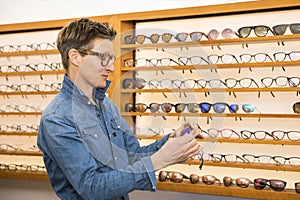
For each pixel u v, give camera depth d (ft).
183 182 7.53
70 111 4.38
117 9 8.34
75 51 4.34
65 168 4.20
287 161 7.02
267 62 7.00
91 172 4.14
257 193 6.91
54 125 4.25
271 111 7.16
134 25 8.09
